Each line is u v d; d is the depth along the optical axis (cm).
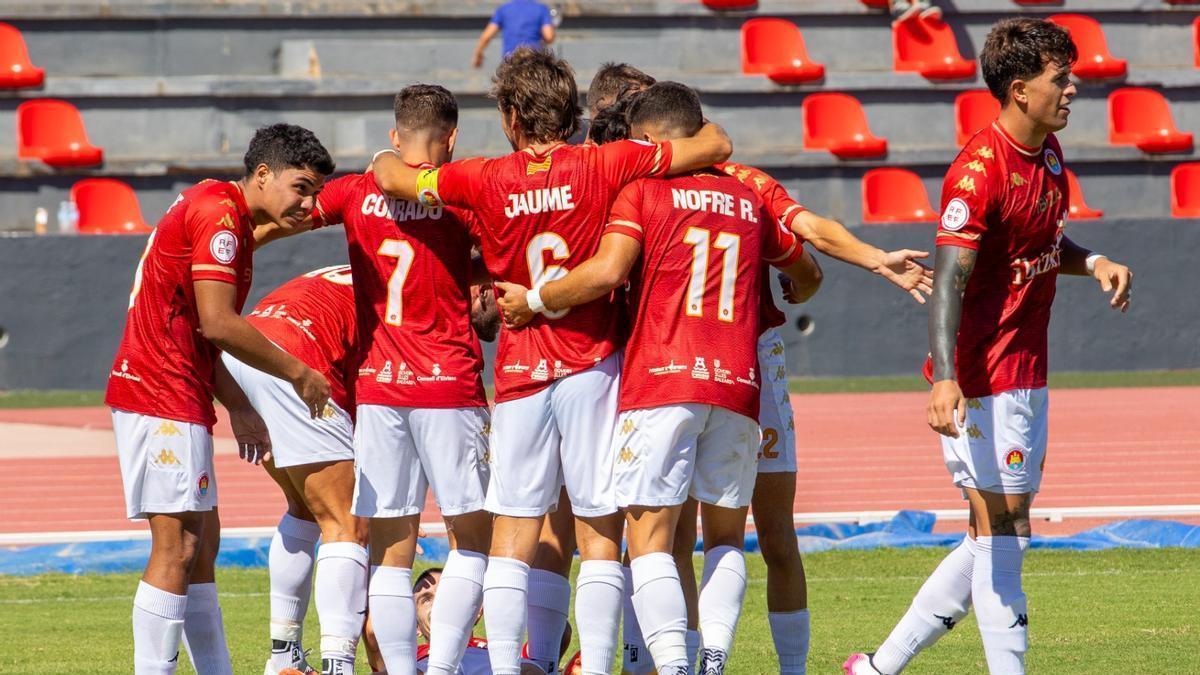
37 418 5588
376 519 1731
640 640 1773
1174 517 3253
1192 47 7600
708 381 1557
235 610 2442
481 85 6969
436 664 1655
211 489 1702
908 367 6600
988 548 1673
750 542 2936
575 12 7175
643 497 1563
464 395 1683
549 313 1589
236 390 1883
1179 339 6625
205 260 1623
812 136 7081
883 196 6888
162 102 6919
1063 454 4459
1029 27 1593
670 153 1587
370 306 1708
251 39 7106
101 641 2198
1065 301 6606
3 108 6875
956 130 7244
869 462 4378
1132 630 2142
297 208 1689
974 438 1673
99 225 6588
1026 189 1617
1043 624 2198
